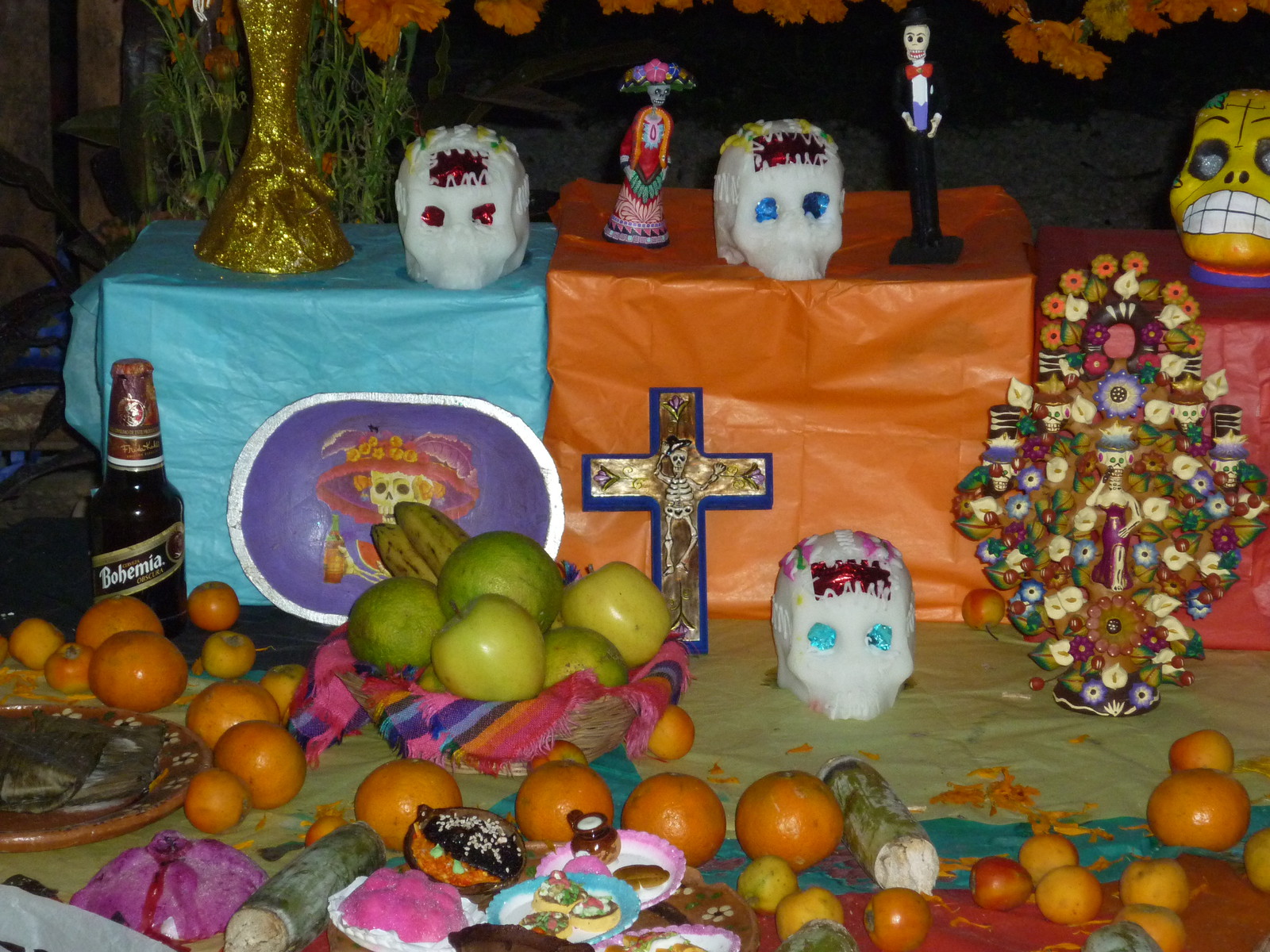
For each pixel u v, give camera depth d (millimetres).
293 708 2158
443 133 2500
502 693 2035
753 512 2598
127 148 3137
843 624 2246
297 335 2510
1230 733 2248
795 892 1775
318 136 3115
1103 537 2299
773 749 2186
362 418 2525
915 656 2490
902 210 2924
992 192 3014
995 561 2346
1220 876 1861
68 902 1742
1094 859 1899
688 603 2506
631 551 2607
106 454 2574
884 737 2223
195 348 2520
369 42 2730
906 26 2539
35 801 1899
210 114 3117
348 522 2523
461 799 1943
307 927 1648
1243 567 2490
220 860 1756
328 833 1829
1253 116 2459
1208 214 2479
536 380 2533
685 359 2506
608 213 2930
